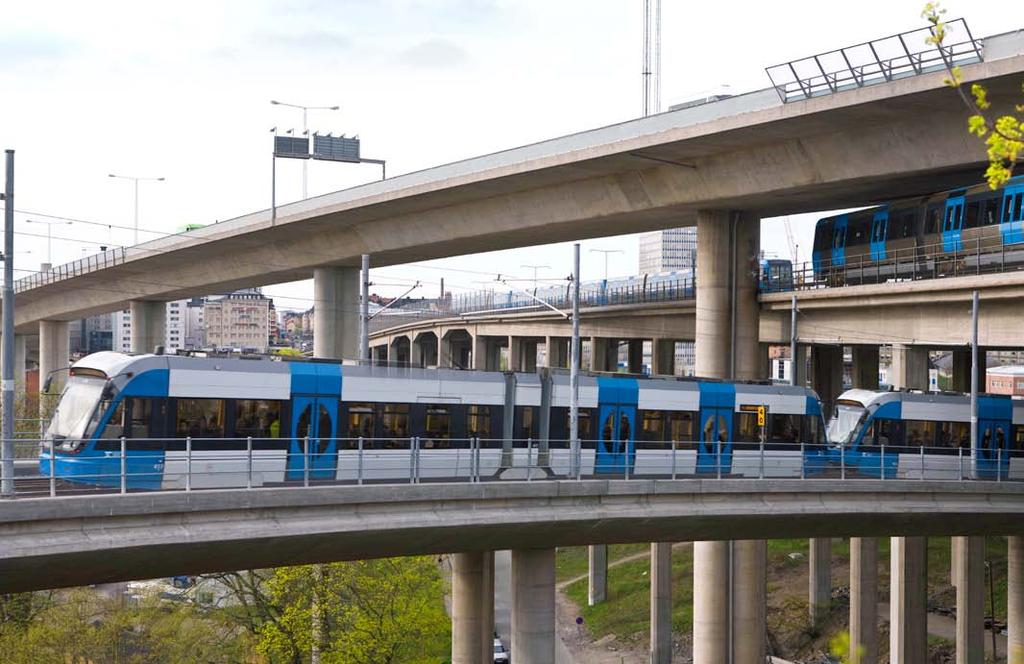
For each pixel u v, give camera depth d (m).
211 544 25.70
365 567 43.31
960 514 38.00
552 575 35.56
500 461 34.38
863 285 46.09
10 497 23.88
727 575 48.59
